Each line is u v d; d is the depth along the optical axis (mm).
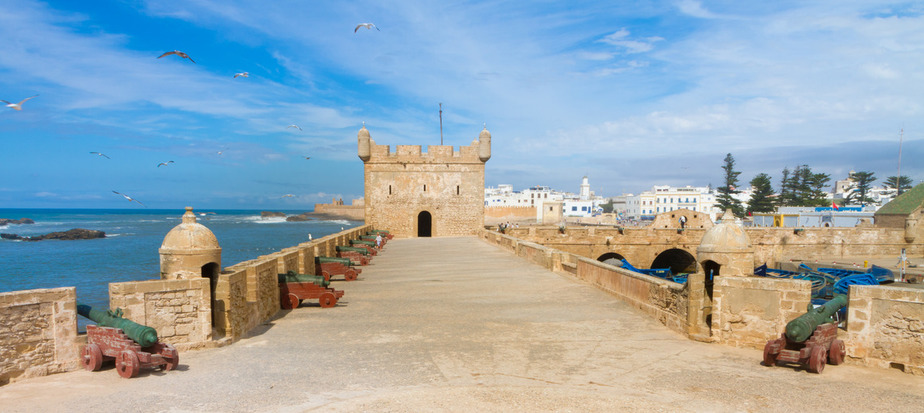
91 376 8641
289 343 11258
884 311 9000
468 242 45219
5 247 80250
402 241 47750
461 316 14211
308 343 11258
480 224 53469
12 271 54469
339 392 7898
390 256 34406
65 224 161750
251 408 7184
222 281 11234
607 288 17375
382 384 8320
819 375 8711
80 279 49031
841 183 151000
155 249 77375
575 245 46562
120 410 7062
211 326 10867
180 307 10383
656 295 13547
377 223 52656
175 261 10641
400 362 9664
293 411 7051
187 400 7504
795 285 9961
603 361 9727
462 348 10750
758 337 10430
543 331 12281
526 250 29062
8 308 8164
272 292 14766
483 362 9680
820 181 103375
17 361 8266
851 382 8320
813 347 8797
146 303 9922
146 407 7184
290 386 8203
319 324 13414
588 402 7402
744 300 10617
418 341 11406
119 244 85938
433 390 7977
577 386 8203
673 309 12430
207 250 10859
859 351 9250
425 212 57031
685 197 141375
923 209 48469
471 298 17156
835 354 9148
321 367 9336
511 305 15711
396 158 52688
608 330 12344
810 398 7609
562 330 12367
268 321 13867
